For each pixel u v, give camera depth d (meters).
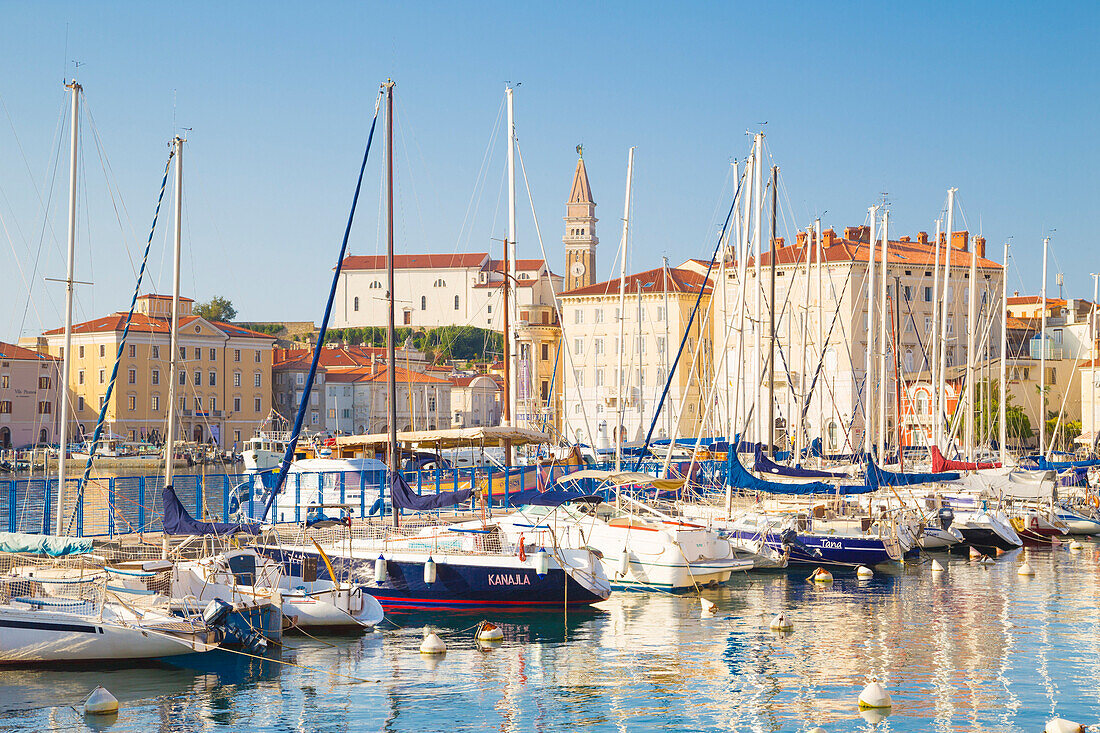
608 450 74.56
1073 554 49.94
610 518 41.91
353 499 43.44
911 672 27.03
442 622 32.44
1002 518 52.66
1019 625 32.78
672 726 22.92
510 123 55.00
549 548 32.66
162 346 150.75
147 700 24.47
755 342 55.44
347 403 171.00
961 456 70.81
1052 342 114.56
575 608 32.59
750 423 65.69
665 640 30.53
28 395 142.62
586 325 132.88
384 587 33.28
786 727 22.80
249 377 162.25
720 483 51.00
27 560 28.20
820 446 68.94
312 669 27.16
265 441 93.56
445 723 23.16
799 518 44.91
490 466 47.03
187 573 28.42
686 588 37.59
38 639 25.81
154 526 38.53
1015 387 113.12
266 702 24.47
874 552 43.28
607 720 23.31
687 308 125.88
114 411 145.38
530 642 30.16
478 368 192.38
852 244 114.62
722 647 29.70
